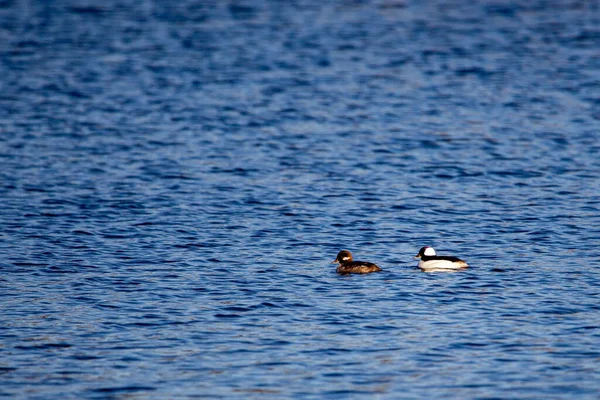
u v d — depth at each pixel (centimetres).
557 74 6988
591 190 4406
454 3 9988
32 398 2378
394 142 5322
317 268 3341
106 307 2962
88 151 5103
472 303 2981
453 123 5725
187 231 3806
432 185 4519
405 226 3878
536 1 10019
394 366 2558
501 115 5900
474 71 7144
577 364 2561
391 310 2927
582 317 2866
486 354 2625
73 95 6425
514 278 3216
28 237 3703
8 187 4422
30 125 5622
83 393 2408
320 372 2527
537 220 3947
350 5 9931
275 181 4591
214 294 3075
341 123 5762
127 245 3619
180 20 9169
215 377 2498
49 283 3180
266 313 2912
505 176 4662
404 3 10012
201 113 6003
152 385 2452
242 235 3756
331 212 4084
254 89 6669
